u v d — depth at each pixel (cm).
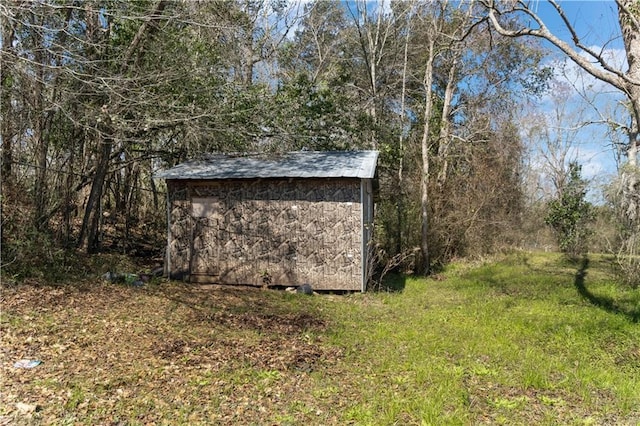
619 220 1143
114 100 941
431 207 1591
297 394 484
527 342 687
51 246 965
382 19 2230
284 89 1498
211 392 478
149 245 1554
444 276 1417
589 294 1030
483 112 1944
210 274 1162
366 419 424
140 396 459
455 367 568
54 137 1032
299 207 1124
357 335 716
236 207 1155
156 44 1039
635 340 685
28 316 678
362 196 1100
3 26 841
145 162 1631
